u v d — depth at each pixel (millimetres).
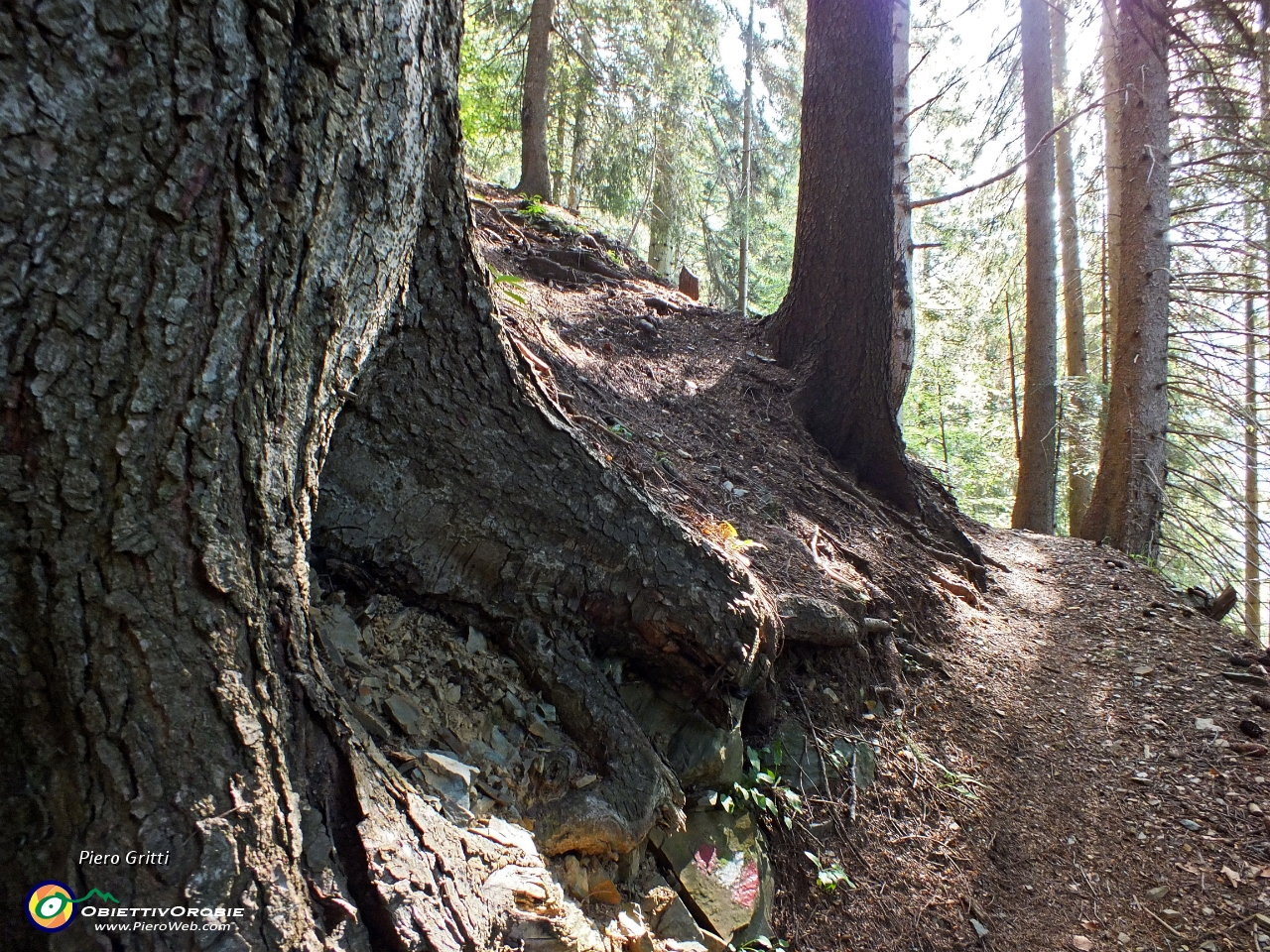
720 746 3035
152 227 1262
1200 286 9531
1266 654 4961
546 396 2900
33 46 1107
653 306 7449
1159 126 7766
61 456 1251
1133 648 5145
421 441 2504
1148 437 7891
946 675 4340
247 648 1500
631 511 2861
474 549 2602
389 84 1640
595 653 2898
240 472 1490
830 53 5656
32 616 1282
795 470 5332
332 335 1756
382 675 2289
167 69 1212
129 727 1323
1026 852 3420
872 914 3000
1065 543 7539
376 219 1775
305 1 1357
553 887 2006
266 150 1370
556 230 8898
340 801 1667
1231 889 3234
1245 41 4180
